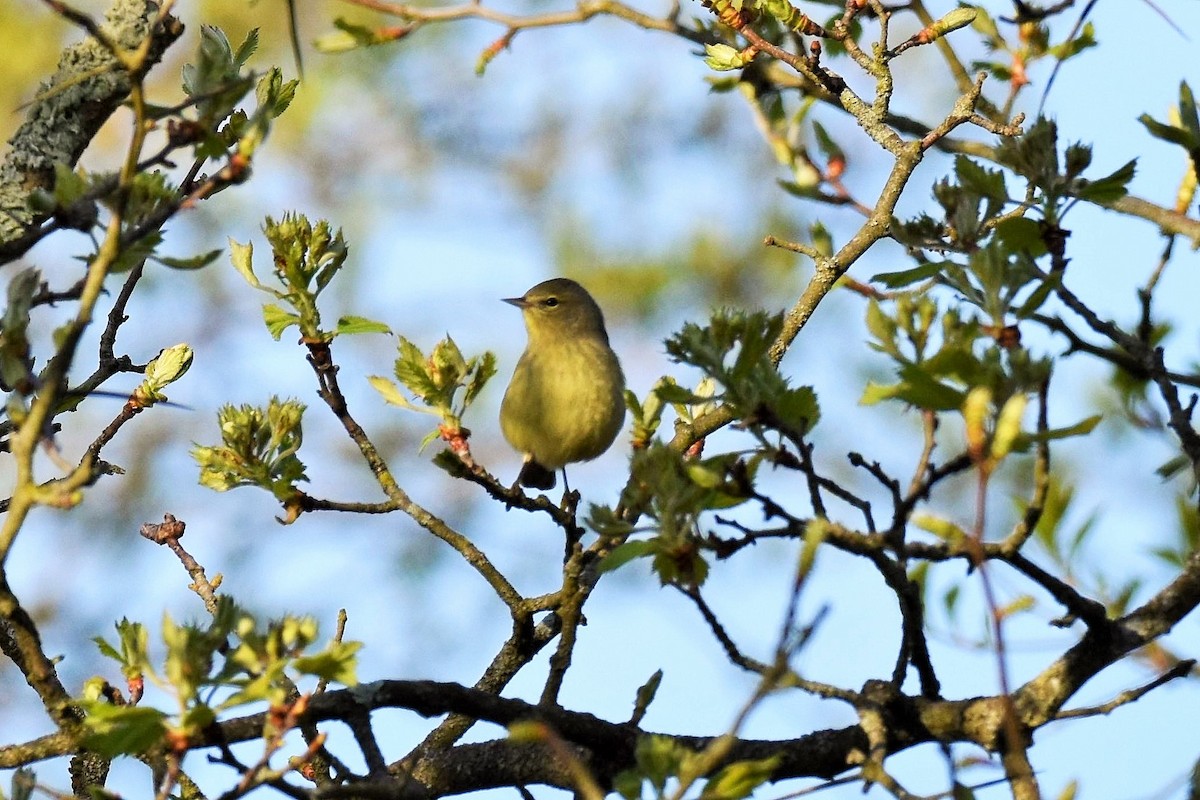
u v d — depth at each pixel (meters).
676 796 5.67
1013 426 5.57
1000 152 7.71
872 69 10.43
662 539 6.48
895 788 6.60
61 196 6.52
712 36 10.68
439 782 8.39
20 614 7.53
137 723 6.17
